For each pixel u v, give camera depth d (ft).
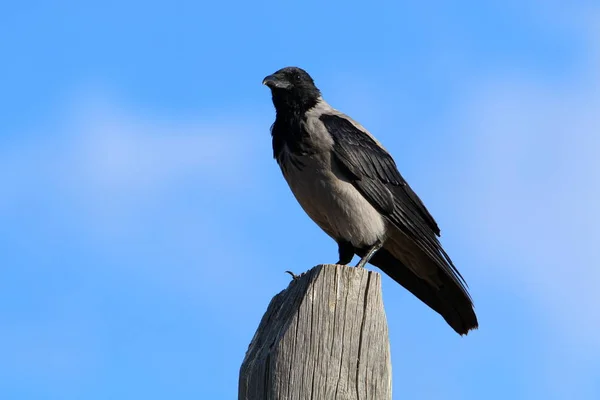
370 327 21.02
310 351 20.49
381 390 20.62
